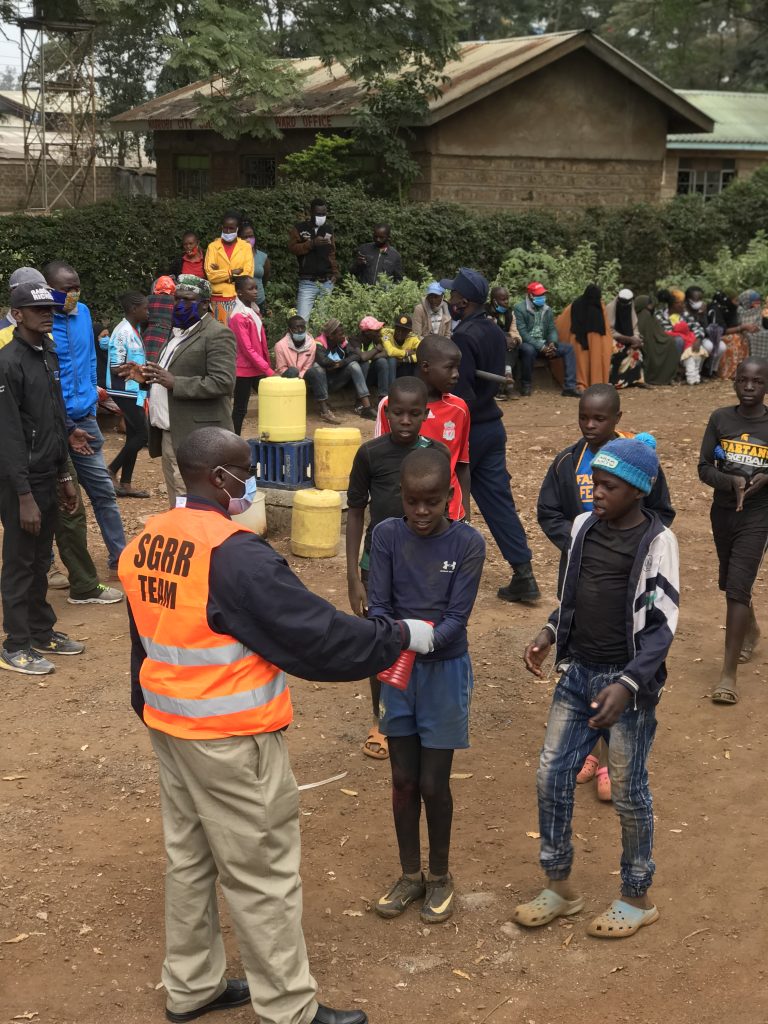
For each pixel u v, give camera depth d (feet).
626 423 45.44
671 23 134.82
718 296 58.65
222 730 10.93
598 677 13.24
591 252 60.18
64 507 22.29
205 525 11.16
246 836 11.11
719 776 17.75
